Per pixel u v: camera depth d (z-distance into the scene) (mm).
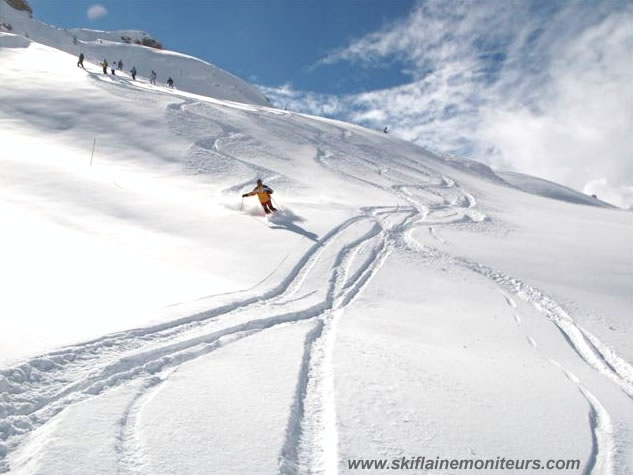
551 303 9078
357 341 6023
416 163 30156
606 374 6316
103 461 3146
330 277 9320
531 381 5391
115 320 5496
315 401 4355
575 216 22156
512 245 13914
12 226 9109
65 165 15297
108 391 4066
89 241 9266
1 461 3096
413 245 12695
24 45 38344
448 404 4484
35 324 4988
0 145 16484
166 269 8328
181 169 18250
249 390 4324
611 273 11703
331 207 16000
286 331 6121
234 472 3195
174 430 3584
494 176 38000
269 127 28125
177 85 73875
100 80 29719
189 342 5309
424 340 6500
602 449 3994
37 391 3867
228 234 11367
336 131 32594
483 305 8602
